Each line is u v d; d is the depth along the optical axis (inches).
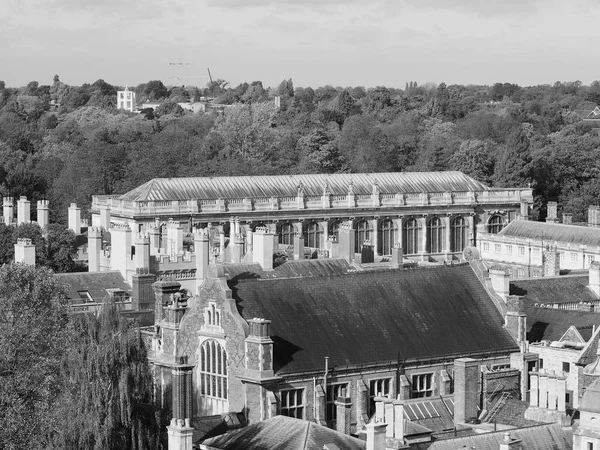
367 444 6230.3
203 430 7583.7
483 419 7790.4
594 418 6033.5
